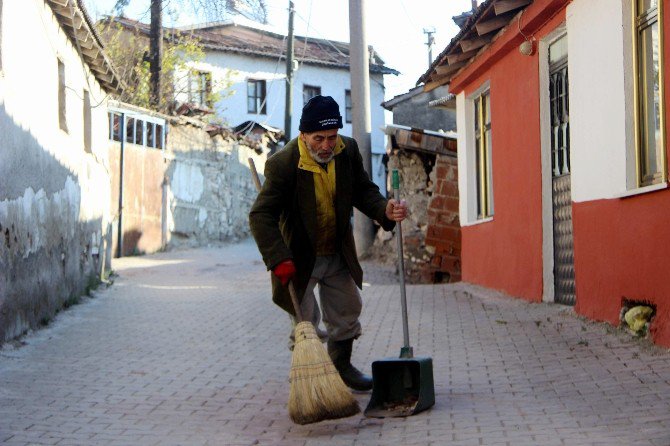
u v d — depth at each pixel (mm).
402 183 16969
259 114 38656
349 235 5625
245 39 39906
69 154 11203
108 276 14758
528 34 9922
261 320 10180
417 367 5445
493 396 5762
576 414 5125
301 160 5398
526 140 10250
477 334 8258
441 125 28469
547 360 6789
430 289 12531
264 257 5305
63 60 10844
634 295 7211
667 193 6594
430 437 4801
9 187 8078
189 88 29609
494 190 11734
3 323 7941
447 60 12195
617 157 7516
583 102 8273
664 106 6633
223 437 5098
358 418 5371
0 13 7793
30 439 5086
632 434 4590
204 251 22281
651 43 7082
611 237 7660
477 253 12812
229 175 26219
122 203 19828
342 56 42156
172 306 11500
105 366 7418
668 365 6137
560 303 9477
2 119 7797
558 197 9516
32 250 9070
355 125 19125
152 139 21406
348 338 5840
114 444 4980
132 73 25156
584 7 8219
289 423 5406
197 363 7566
